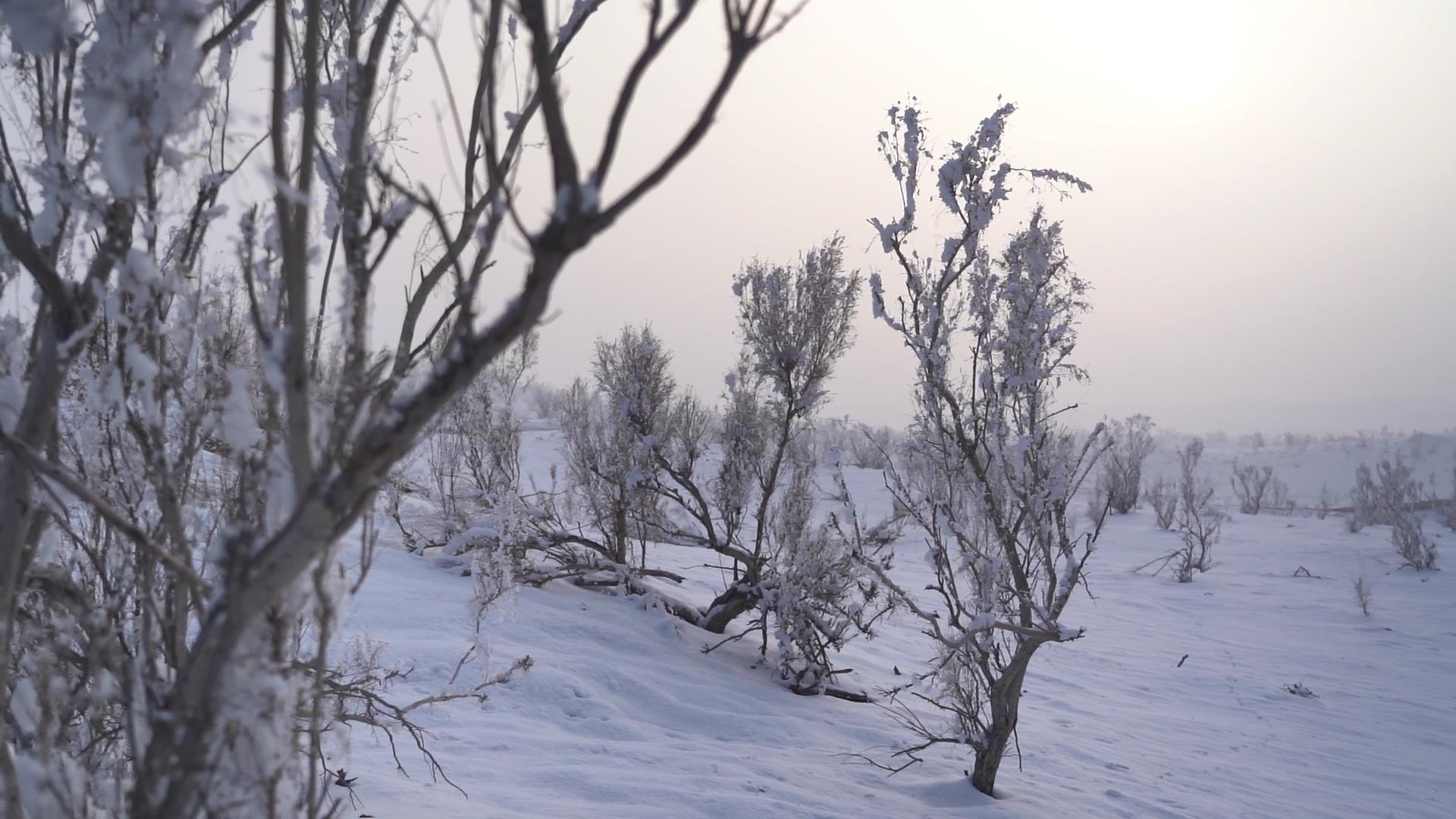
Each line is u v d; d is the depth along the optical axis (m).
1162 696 11.31
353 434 1.50
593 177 0.98
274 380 1.11
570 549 10.09
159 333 1.71
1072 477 5.48
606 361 10.52
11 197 1.48
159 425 1.59
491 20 1.50
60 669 1.87
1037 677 11.45
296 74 1.72
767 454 10.41
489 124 1.09
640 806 4.50
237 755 1.33
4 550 1.50
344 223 1.43
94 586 2.08
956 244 5.48
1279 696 11.76
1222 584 21.56
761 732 6.72
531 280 1.00
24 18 1.32
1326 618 17.81
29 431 1.48
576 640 7.92
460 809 3.95
